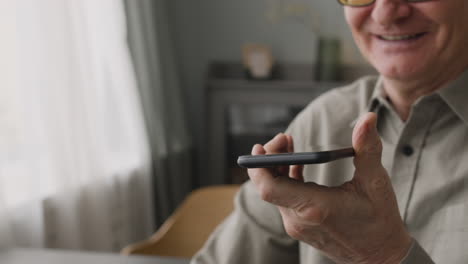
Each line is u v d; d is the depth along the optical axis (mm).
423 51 682
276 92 2744
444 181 729
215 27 3045
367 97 873
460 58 699
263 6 2980
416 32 672
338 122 882
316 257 830
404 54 690
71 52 1804
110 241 2061
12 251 1244
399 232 543
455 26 656
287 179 515
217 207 1646
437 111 742
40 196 1676
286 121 2783
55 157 1736
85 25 1922
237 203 948
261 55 2838
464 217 704
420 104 733
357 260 569
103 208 1994
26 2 1630
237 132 2840
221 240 946
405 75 700
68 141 1799
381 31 698
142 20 2328
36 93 1677
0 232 1521
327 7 2904
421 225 745
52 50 1723
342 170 845
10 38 1595
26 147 1642
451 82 714
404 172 764
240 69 3031
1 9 1566
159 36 2539
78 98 1846
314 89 2709
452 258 704
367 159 491
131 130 2225
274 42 3006
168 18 2873
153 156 2387
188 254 1576
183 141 2756
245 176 2871
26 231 1655
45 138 1708
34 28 1661
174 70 2676
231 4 3010
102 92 2090
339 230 531
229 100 2793
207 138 2855
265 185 518
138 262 1177
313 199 505
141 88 2312
